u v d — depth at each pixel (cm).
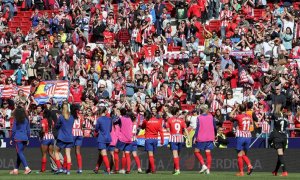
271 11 8650
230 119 7131
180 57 8369
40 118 7550
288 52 8206
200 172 6150
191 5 8881
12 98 8144
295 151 6544
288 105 7381
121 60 8538
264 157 6631
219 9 8981
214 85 7762
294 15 8569
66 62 8638
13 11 10156
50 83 7969
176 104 7144
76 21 9288
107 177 5472
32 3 10238
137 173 6228
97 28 9138
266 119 6819
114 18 9269
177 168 6072
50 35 9231
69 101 7925
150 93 7844
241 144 5834
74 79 8144
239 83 7825
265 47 8100
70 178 5312
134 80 8131
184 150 6812
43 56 8769
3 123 7794
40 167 7112
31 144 7394
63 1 9731
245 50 8112
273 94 7262
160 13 8938
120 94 7838
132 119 6288
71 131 5850
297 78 7731
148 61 8369
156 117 6225
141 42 8819
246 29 8431
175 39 8675
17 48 9181
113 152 6250
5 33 9475
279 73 7650
